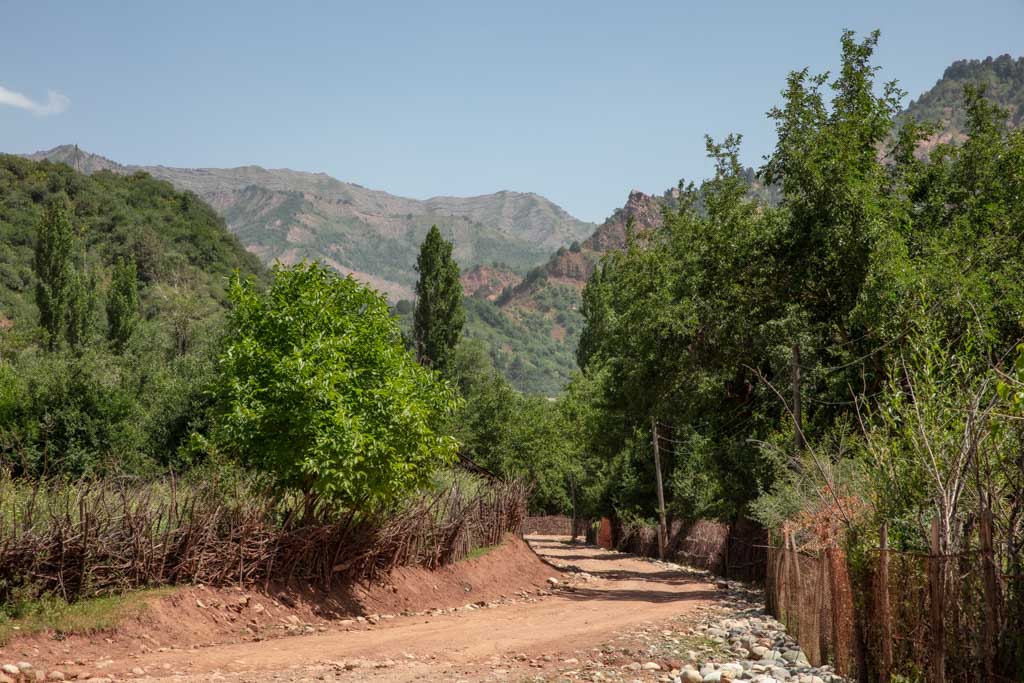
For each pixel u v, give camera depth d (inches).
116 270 3147.1
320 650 505.0
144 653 465.4
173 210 7037.4
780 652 521.3
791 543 604.1
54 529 496.4
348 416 663.8
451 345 2792.8
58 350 2684.5
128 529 544.4
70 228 2930.6
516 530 1246.9
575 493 3147.1
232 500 622.5
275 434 682.2
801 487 710.5
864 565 399.5
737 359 1301.7
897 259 900.0
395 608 743.1
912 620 342.6
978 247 931.3
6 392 1088.8
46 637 447.2
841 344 1117.7
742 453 1309.1
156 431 1219.2
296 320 698.2
